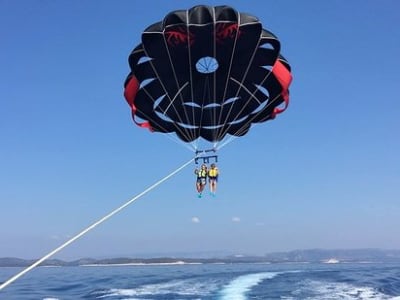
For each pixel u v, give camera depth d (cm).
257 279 3014
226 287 2516
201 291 2347
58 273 4403
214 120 1912
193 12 1602
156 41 1653
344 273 3575
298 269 4578
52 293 2412
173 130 1944
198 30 1628
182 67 1752
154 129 1923
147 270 4800
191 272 4062
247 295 2170
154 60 1712
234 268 5188
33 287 2747
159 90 1814
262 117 1909
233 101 1880
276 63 1759
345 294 2170
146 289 2450
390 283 2656
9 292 2486
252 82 1805
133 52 1686
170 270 4684
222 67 1766
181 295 2191
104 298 2127
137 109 1836
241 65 1753
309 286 2505
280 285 2583
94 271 4841
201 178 1694
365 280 2836
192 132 1934
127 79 1784
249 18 1611
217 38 1658
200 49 1702
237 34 1639
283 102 1853
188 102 1859
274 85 1805
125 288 2522
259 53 1716
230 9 1586
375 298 2042
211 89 1833
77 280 3244
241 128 1941
